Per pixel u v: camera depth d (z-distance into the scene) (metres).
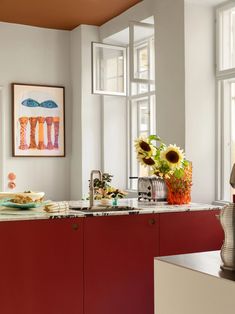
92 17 6.23
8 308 2.99
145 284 3.45
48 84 6.70
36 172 6.62
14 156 6.45
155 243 3.50
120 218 3.36
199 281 1.65
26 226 3.04
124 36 6.29
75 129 6.72
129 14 5.85
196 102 4.89
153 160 3.83
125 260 3.38
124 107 6.72
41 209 3.51
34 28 6.62
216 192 4.96
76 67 6.68
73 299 3.19
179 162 3.78
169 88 5.06
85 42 6.56
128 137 6.67
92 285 3.25
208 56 4.95
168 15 5.06
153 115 6.08
